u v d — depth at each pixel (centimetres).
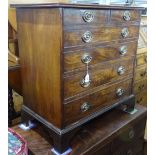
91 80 92
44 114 95
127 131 117
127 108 124
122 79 111
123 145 119
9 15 113
